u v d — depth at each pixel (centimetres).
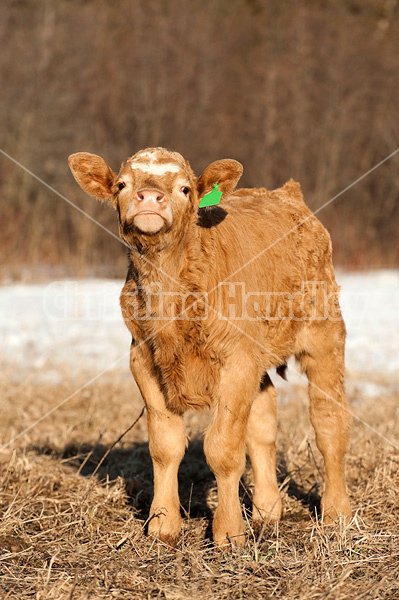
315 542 615
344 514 711
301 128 3931
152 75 3878
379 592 530
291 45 4084
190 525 692
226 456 623
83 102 3866
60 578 556
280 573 563
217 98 3975
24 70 3706
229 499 627
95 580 549
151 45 3944
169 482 658
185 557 600
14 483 790
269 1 4281
